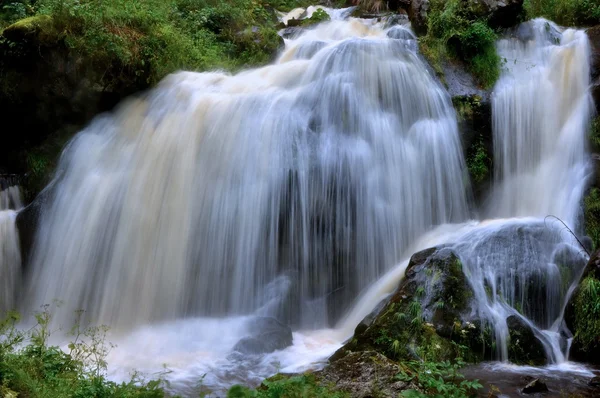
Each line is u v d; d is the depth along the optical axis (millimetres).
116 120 12539
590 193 10234
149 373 7906
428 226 11016
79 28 12617
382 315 8102
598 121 11094
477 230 9469
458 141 11602
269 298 9953
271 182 10375
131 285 10578
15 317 8703
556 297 8617
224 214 10492
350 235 10391
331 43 14203
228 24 15586
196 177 10914
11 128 12953
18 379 6273
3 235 11516
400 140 11195
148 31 13461
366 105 11273
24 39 12141
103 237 10953
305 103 11312
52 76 12414
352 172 10547
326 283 10227
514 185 11797
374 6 18172
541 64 12633
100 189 11375
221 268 10344
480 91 12273
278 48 14898
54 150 12844
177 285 10391
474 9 13273
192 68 13547
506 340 7816
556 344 8023
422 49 12648
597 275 8070
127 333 9805
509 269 8625
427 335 7742
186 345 9031
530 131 11969
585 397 6551
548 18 15102
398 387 6113
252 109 11312
